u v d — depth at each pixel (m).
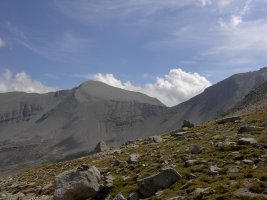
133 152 66.31
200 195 29.94
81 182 40.53
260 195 27.81
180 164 41.81
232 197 28.08
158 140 77.25
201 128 78.75
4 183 76.62
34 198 50.41
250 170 33.91
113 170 49.72
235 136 52.38
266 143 43.16
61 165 82.75
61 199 39.91
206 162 39.97
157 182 35.88
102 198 39.72
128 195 37.50
